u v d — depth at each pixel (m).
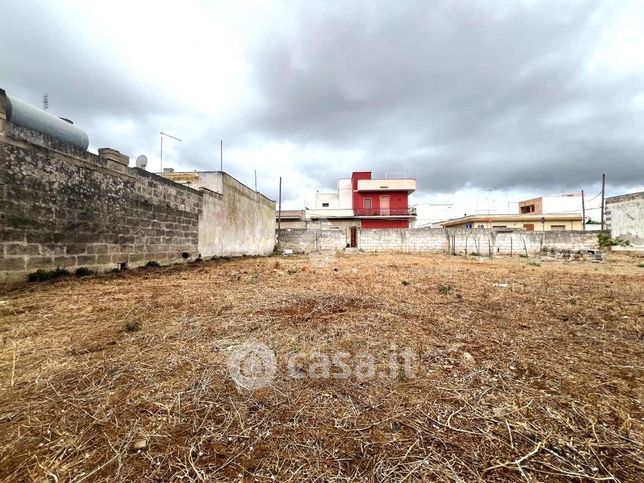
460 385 1.68
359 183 32.00
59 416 1.36
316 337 2.47
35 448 1.16
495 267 9.17
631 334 2.60
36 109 5.35
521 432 1.28
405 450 1.17
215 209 11.36
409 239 18.41
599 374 1.82
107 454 1.13
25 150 4.77
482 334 2.58
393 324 2.86
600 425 1.32
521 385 1.68
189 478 1.03
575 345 2.32
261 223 16.50
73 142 6.00
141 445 1.18
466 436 1.25
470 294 4.50
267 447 1.18
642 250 14.82
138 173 7.36
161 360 1.98
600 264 10.61
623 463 1.10
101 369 1.84
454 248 17.16
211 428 1.29
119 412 1.40
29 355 2.05
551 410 1.44
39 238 4.98
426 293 4.53
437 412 1.42
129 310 3.27
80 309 3.28
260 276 6.41
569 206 32.25
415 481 1.02
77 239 5.68
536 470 1.07
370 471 1.07
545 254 15.79
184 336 2.46
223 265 8.93
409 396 1.56
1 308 3.20
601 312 3.40
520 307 3.64
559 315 3.25
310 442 1.21
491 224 28.94
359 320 2.99
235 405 1.46
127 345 2.25
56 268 5.28
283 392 1.59
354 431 1.28
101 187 6.25
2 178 4.45
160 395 1.54
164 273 6.60
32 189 4.87
